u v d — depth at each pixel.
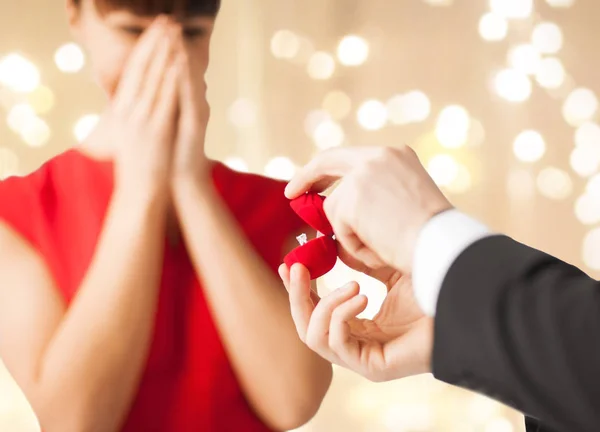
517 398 0.62
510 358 0.60
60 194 1.25
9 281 1.23
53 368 1.23
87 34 1.28
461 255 0.66
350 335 0.88
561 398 0.59
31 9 1.29
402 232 0.70
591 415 0.57
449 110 1.49
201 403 1.25
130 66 1.27
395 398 1.49
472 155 1.52
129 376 1.24
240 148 1.37
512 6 1.52
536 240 1.55
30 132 1.30
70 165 1.26
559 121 1.55
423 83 1.48
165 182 1.26
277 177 1.39
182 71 1.28
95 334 1.23
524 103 1.53
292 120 1.41
